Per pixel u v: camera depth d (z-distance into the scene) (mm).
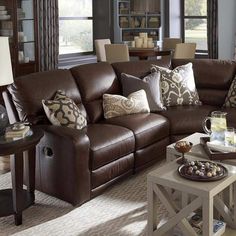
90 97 4250
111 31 8406
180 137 4328
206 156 3006
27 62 6617
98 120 4223
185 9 8664
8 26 6352
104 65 4574
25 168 3375
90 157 3338
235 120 4238
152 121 4094
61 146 3238
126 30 8602
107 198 3488
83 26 8258
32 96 3668
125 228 3008
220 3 7621
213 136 3184
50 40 6988
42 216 3191
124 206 3346
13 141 2918
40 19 6797
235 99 4598
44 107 3568
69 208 3318
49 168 3369
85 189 3307
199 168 2639
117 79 4652
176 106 4727
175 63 5105
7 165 4289
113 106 4234
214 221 2740
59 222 3102
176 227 2684
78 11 8102
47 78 3881
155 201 2650
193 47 6789
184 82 4773
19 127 3035
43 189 3465
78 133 3244
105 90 4434
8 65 3090
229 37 7664
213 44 7820
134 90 4492
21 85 3656
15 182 2980
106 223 3082
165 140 4270
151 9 7348
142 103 4348
